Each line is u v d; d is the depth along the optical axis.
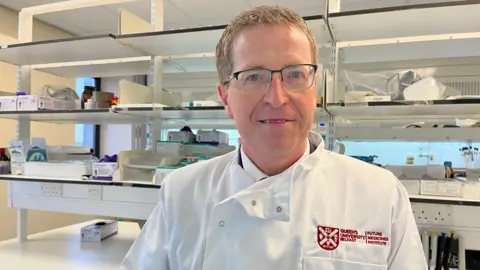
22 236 1.98
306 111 0.63
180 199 0.79
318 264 0.64
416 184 1.27
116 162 1.65
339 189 0.71
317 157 0.73
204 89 2.10
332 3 1.27
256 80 0.62
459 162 2.29
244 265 0.65
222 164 0.82
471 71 1.93
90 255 1.68
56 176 1.75
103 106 1.67
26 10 1.96
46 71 2.22
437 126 1.83
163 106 1.50
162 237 0.80
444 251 1.27
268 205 0.67
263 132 0.63
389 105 1.21
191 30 1.41
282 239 0.65
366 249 0.65
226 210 0.69
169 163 1.60
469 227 1.27
